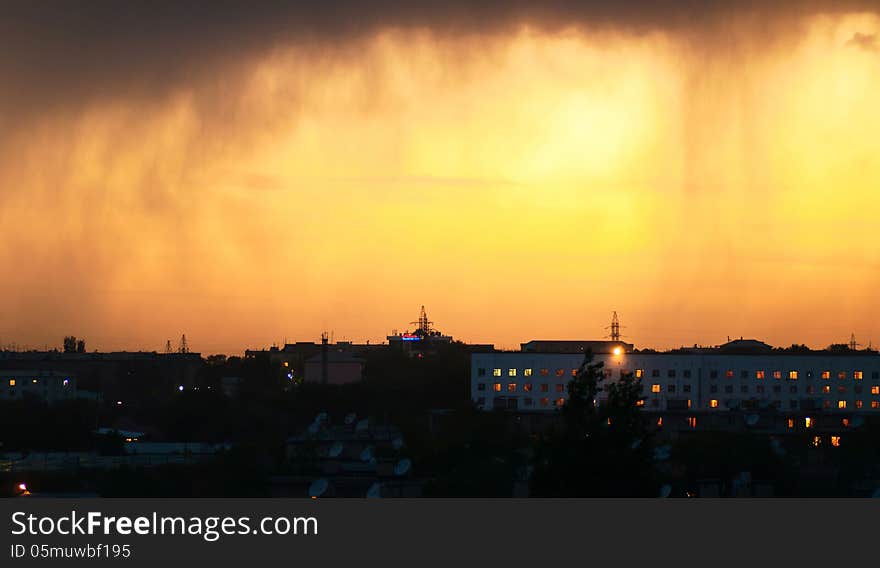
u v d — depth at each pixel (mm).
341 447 127250
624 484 71062
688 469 121500
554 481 71750
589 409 72188
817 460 146625
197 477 118375
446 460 123688
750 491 112000
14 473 119625
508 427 161375
